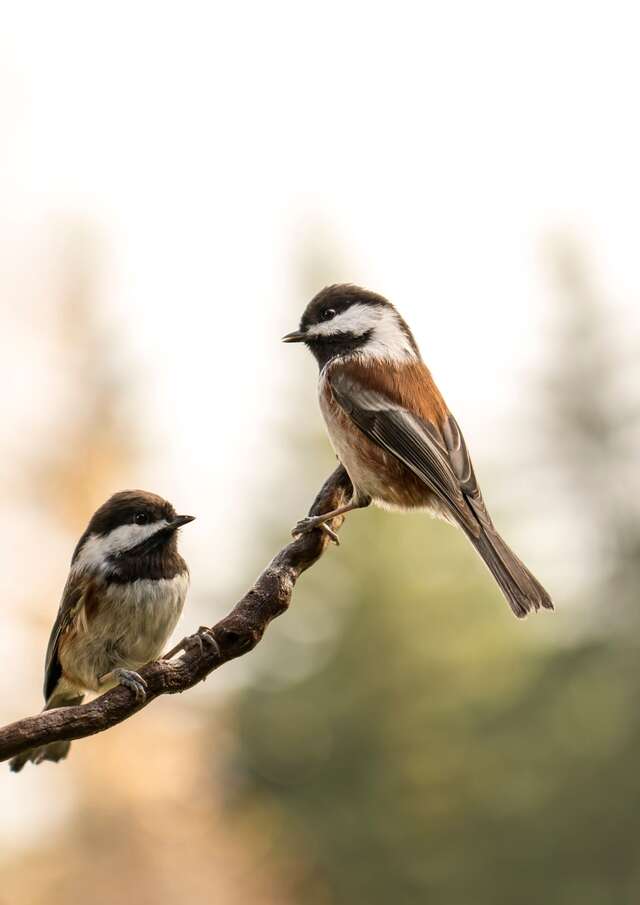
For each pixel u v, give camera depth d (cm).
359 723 1725
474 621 1761
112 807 1404
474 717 1769
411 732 1717
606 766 1814
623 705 1881
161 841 1410
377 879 1708
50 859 1387
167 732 1445
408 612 1730
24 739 424
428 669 1725
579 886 1770
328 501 716
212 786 1548
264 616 472
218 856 1436
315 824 1709
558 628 1977
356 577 1748
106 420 1469
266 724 1733
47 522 1416
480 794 1733
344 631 1744
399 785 1714
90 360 1495
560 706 1866
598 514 2286
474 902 1725
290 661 1766
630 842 1792
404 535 1755
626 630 2023
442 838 1720
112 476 1452
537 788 1758
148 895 1370
